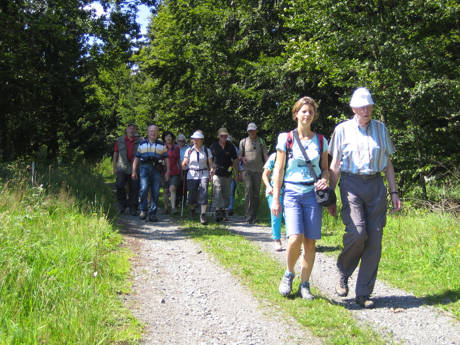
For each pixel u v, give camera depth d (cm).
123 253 632
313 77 1366
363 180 447
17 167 1038
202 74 1883
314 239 456
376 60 1080
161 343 357
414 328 401
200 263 613
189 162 975
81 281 448
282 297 473
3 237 489
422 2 1027
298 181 450
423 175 1081
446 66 1076
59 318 350
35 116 1864
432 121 1126
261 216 1068
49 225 630
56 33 1593
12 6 1519
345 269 475
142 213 959
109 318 387
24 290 390
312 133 456
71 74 1856
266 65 1617
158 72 2022
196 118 1981
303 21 1214
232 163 1010
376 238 448
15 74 1541
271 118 1747
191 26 1920
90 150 2270
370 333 386
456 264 561
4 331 322
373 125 450
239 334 383
